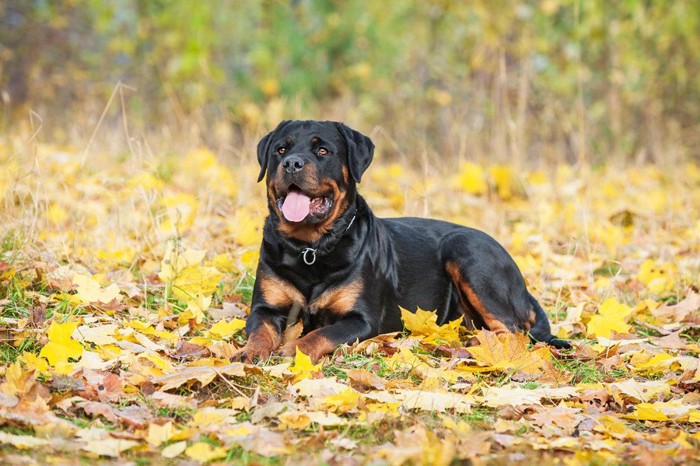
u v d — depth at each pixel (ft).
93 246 27.35
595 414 16.89
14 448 13.43
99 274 24.29
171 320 21.70
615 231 33.63
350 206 21.54
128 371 17.67
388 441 14.88
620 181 45.98
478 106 57.52
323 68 63.36
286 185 20.66
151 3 57.98
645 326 24.38
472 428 15.58
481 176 41.39
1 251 24.57
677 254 32.24
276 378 17.74
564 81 56.65
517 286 23.25
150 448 13.92
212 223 31.78
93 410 15.12
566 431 15.71
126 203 31.22
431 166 46.21
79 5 59.47
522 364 19.08
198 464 13.52
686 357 20.08
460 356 20.43
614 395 17.61
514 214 38.65
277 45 62.08
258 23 63.10
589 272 28.32
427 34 61.31
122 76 59.00
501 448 14.71
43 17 58.80
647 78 58.85
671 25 58.29
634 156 57.06
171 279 23.24
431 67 60.70
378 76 61.05
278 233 21.26
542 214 35.47
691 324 24.16
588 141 54.03
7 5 58.90
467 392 17.92
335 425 15.43
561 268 29.19
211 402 16.24
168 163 38.86
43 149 40.86
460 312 23.94
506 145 50.08
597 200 40.70
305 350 19.34
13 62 58.59
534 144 55.31
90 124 47.44
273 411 15.48
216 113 58.13
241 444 14.16
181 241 26.81
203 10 56.44
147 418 15.24
